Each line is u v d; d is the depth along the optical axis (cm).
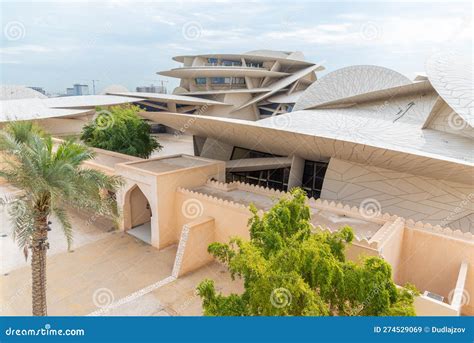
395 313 675
